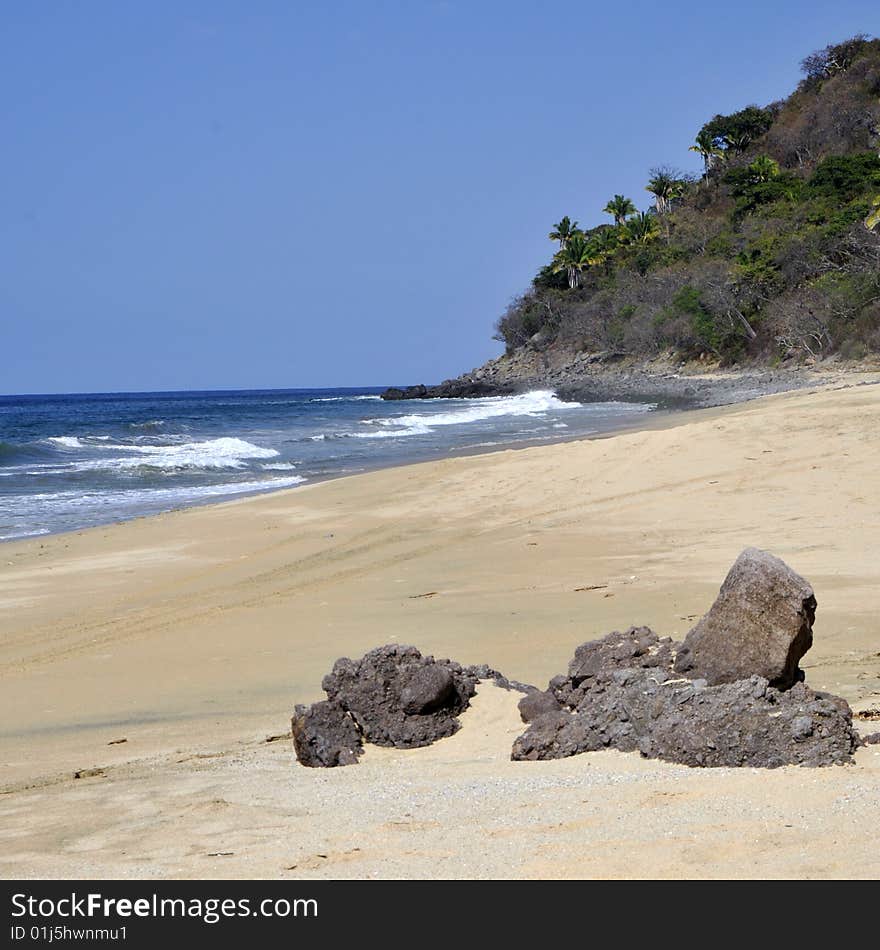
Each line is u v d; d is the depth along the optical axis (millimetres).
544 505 19969
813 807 4559
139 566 17031
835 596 11453
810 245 79812
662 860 4098
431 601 13102
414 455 34656
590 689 6801
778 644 6547
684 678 6648
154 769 7117
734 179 105000
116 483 29500
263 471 31672
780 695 5773
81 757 7855
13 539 20266
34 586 15805
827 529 15539
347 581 14938
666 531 16594
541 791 5289
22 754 8125
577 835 4500
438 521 19422
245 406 106062
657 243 112750
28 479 30453
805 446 22188
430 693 7133
